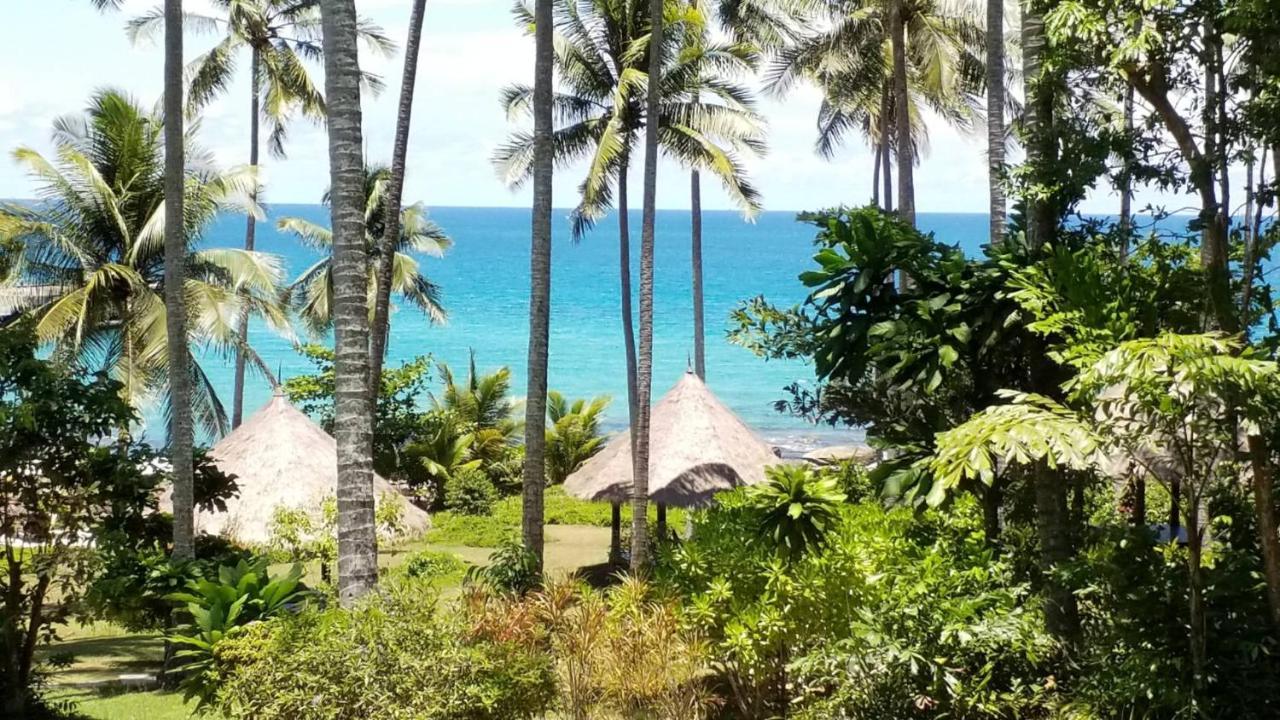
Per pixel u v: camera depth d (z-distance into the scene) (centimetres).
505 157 2509
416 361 3300
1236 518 837
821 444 4534
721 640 1061
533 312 1597
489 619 949
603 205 2544
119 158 2352
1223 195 824
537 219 1592
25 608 1131
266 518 2139
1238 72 848
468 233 18700
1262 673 729
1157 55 829
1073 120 907
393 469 3133
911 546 1027
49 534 1123
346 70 1044
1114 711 752
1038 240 924
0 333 1117
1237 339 708
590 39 2391
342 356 1038
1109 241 924
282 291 3647
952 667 836
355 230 1043
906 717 845
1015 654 841
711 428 2031
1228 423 701
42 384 1107
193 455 1630
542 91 1583
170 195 1558
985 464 723
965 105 2927
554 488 3172
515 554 1513
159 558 1412
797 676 1010
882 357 878
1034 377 888
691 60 2339
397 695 826
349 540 1026
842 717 877
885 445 950
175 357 1554
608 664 988
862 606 973
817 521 984
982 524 1068
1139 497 1317
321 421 3256
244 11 3222
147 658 1588
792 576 1012
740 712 1066
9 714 1118
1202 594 725
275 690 838
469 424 3494
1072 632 870
